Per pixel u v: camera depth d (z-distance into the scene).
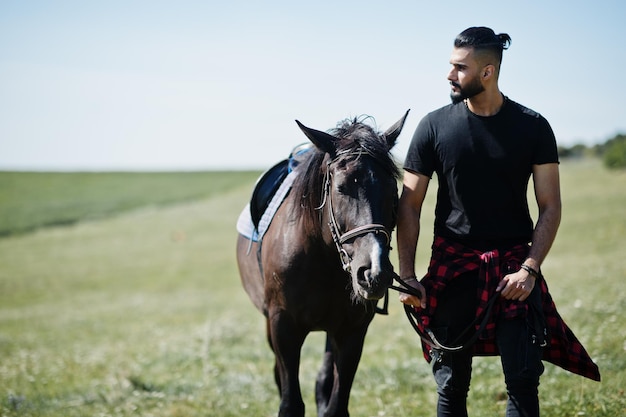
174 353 9.11
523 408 3.03
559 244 20.72
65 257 31.34
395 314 10.75
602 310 8.20
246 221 5.18
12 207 49.28
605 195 31.30
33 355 10.39
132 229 39.00
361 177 3.35
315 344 9.12
